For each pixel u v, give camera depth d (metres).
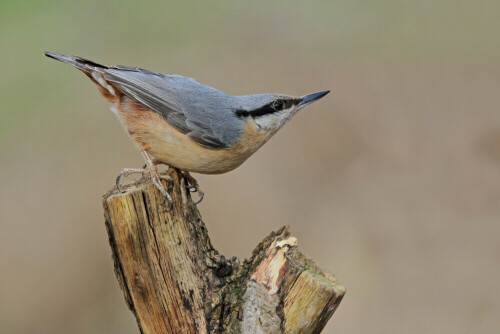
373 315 11.16
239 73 14.79
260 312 6.15
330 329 11.08
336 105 14.40
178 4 16.55
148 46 15.21
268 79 14.79
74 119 13.51
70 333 11.28
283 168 13.20
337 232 12.19
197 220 6.54
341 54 15.70
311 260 6.45
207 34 15.87
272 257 6.35
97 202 12.24
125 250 6.45
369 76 15.05
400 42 16.09
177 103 8.02
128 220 6.37
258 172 13.02
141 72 8.35
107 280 11.69
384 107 14.41
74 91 14.12
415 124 14.09
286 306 6.14
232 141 8.15
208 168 8.27
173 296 6.36
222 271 6.36
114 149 12.98
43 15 15.48
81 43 14.92
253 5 17.03
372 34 16.25
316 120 14.09
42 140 13.16
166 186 6.49
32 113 13.57
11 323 11.18
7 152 12.98
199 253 6.39
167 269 6.37
